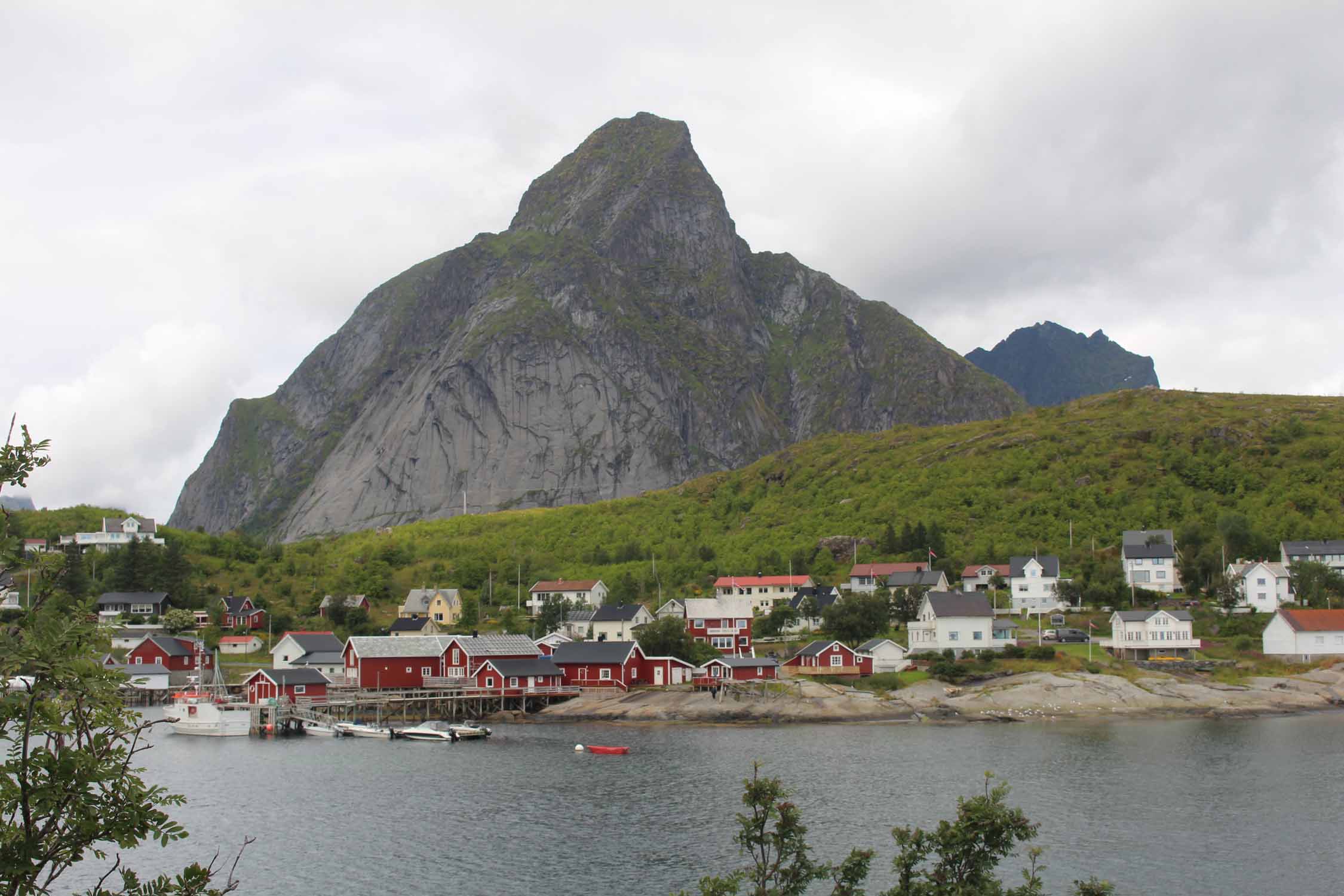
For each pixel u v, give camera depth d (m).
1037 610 191.00
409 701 153.12
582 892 66.56
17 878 19.86
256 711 146.50
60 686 20.33
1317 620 157.38
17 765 20.08
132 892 21.56
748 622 194.25
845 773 100.81
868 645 160.00
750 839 42.28
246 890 68.06
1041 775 98.31
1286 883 66.12
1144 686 146.00
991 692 145.00
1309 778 95.75
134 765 113.56
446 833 81.62
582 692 160.75
